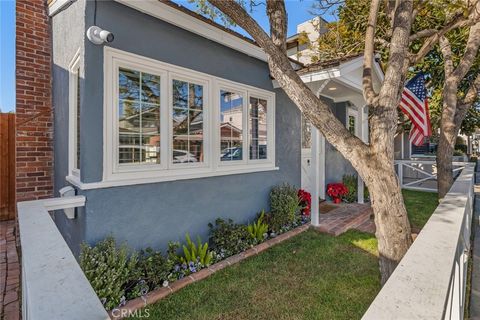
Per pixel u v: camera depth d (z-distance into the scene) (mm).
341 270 3490
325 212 6148
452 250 1451
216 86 4324
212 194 4258
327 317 2564
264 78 5289
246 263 3688
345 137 2889
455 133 6105
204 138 4203
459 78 5902
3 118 5402
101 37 2803
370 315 943
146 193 3404
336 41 6871
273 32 3148
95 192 2979
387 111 2744
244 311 2666
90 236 2924
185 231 3859
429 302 1005
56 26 4270
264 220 4961
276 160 5602
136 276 2918
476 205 6277
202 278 3285
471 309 2580
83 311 907
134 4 3158
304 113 2967
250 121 5098
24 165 4367
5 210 5441
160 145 3611
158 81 3592
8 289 3043
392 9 4082
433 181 10820
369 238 4652
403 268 1258
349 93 6871
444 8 3898
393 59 2838
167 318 2572
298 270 3498
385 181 2709
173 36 3680
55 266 1228
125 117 3273
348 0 5211
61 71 4078
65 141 3932
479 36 5641
